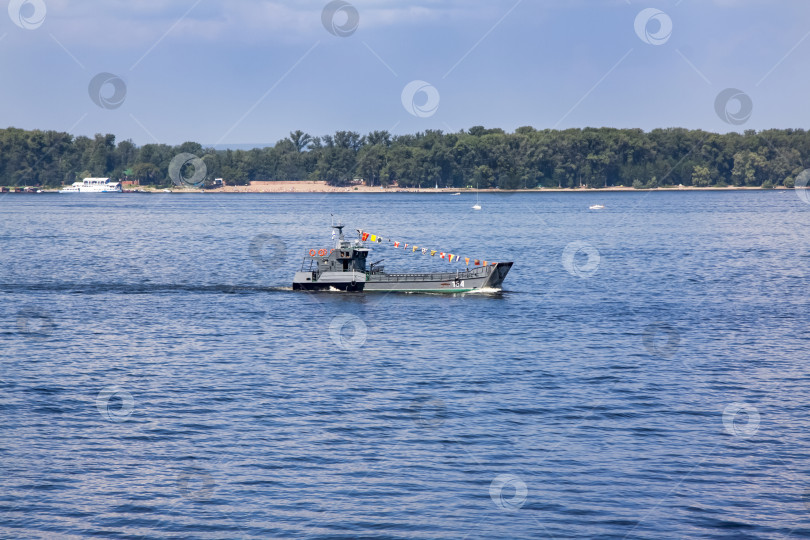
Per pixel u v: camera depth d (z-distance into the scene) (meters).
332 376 105.56
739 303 164.50
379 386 101.06
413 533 65.00
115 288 186.25
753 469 75.81
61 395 96.88
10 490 71.44
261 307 157.38
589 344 124.12
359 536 64.56
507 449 80.62
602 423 87.69
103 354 117.31
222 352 118.75
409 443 82.00
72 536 64.25
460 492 71.56
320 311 152.75
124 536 64.31
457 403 94.31
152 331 133.88
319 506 69.06
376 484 73.00
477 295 172.38
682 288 188.00
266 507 68.88
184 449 80.38
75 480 73.44
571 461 77.75
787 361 113.12
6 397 96.00
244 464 76.94
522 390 99.44
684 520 66.75
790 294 177.88
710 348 121.25
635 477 74.38
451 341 126.19
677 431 85.38
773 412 91.00
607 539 64.19
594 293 178.62
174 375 105.94
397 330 134.88
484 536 64.50
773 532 64.94
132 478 74.00
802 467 76.19
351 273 176.12
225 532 65.00
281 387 100.38
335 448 80.69
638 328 136.88
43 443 81.69
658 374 106.50
